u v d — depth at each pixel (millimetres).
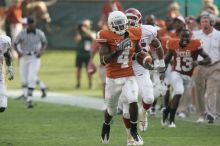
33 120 35656
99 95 48906
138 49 27828
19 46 42062
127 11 29266
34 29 41781
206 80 35500
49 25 73250
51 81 57562
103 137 28250
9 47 29906
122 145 28016
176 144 28359
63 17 73625
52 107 41438
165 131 31938
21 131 31938
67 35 73812
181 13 58344
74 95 48781
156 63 29688
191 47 33500
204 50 35438
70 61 68625
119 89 27203
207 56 33719
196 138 29922
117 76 27062
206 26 35375
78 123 34594
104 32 26953
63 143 28578
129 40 26844
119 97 27641
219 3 50906
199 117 35562
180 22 36312
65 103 43719
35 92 50500
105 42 26891
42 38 41844
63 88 53531
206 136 30500
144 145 27984
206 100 36031
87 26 54406
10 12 63844
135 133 27484
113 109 27734
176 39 33844
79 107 41531
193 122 35188
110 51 27000
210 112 34938
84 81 57844
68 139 29641
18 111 39500
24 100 45125
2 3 71188
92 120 35688
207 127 33312
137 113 27219
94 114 38219
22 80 43250
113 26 26766
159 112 39281
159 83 33219
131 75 27125
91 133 31344
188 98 37062
